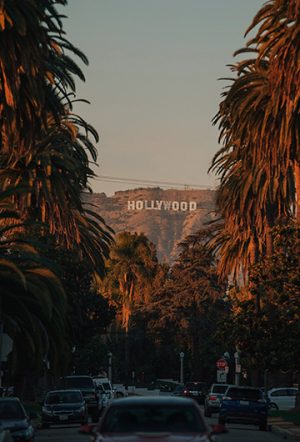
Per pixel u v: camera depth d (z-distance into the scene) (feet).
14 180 214.07
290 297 163.02
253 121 209.97
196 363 420.77
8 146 178.91
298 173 203.31
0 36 152.46
